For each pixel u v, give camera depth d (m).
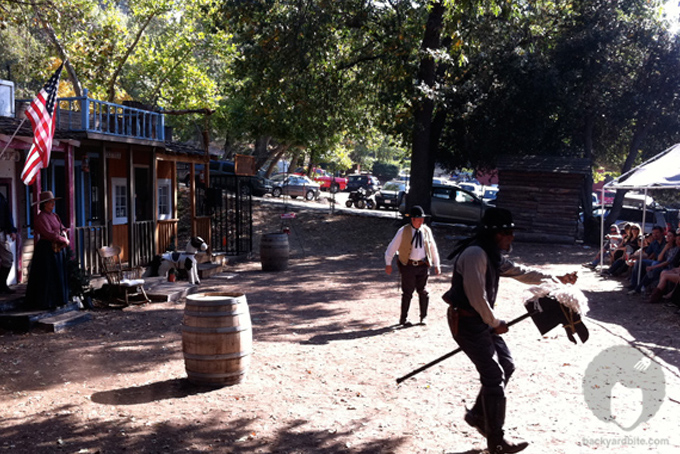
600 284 13.01
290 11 19.38
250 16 19.50
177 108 31.88
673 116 23.48
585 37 21.91
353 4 19.78
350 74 24.23
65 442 4.71
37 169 8.71
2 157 10.30
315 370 6.68
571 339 4.42
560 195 21.31
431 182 24.95
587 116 23.64
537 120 23.05
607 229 21.86
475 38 20.47
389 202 32.84
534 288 4.40
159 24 37.66
